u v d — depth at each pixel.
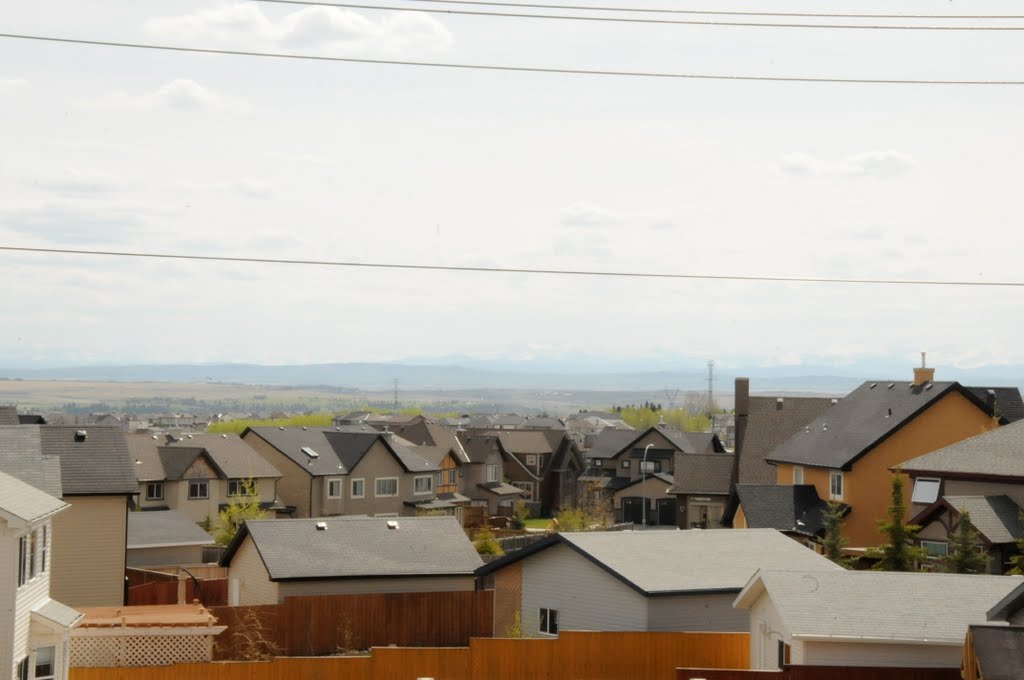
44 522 30.56
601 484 109.75
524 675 32.97
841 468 54.75
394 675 32.94
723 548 38.44
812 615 27.47
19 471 37.12
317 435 89.25
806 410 72.88
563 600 37.94
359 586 43.47
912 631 26.88
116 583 44.28
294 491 84.38
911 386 58.78
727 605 35.34
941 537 42.94
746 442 72.38
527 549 38.88
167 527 60.12
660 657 33.09
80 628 33.78
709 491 73.88
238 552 46.50
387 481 89.06
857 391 63.41
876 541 54.53
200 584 45.66
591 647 33.06
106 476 44.66
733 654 33.22
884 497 54.88
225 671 32.53
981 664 21.81
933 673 26.53
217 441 83.38
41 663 29.61
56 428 46.19
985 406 56.31
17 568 27.48
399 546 45.47
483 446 109.00
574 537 38.09
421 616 42.16
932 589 28.80
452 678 32.94
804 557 38.09
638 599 35.16
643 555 37.12
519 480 116.81
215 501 80.25
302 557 43.34
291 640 40.28
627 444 116.00
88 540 44.00
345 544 44.78
